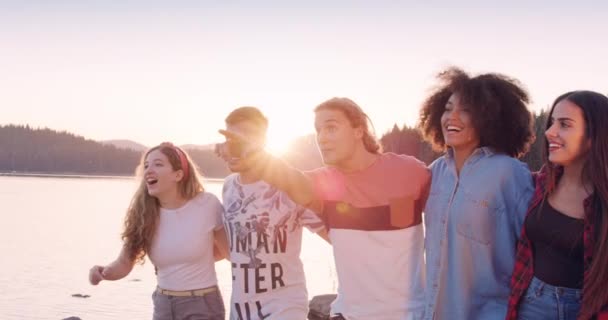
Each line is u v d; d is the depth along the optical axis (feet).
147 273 69.56
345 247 12.77
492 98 12.24
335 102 12.80
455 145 12.48
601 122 11.10
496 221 12.11
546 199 11.63
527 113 12.63
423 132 13.85
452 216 12.24
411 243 12.71
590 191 11.18
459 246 12.17
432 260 12.42
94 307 53.62
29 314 50.98
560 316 11.29
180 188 15.43
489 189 12.03
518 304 11.80
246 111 13.89
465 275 12.19
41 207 206.90
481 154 12.37
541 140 12.46
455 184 12.37
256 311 13.84
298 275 14.17
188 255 15.03
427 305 12.32
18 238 110.83
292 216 13.96
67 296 58.29
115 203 244.63
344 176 12.99
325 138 12.71
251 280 13.88
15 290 61.05
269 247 13.85
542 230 11.50
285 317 13.61
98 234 121.60
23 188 366.63
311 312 41.65
